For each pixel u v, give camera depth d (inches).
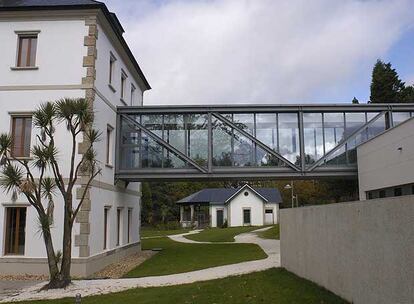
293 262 450.6
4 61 631.8
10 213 597.6
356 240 281.6
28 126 623.5
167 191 2561.5
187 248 949.2
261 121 780.6
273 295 347.9
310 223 391.9
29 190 445.1
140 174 755.4
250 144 773.9
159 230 2018.9
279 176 770.2
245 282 419.2
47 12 631.8
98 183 636.1
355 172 774.5
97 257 613.9
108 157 725.3
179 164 766.5
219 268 569.6
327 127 781.9
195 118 780.0
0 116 619.5
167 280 486.9
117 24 772.0
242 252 775.1
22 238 592.4
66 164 595.5
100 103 657.6
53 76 622.8
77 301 308.5
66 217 461.4
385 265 237.8
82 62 623.2
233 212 1994.3
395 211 225.9
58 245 576.7
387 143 649.6
